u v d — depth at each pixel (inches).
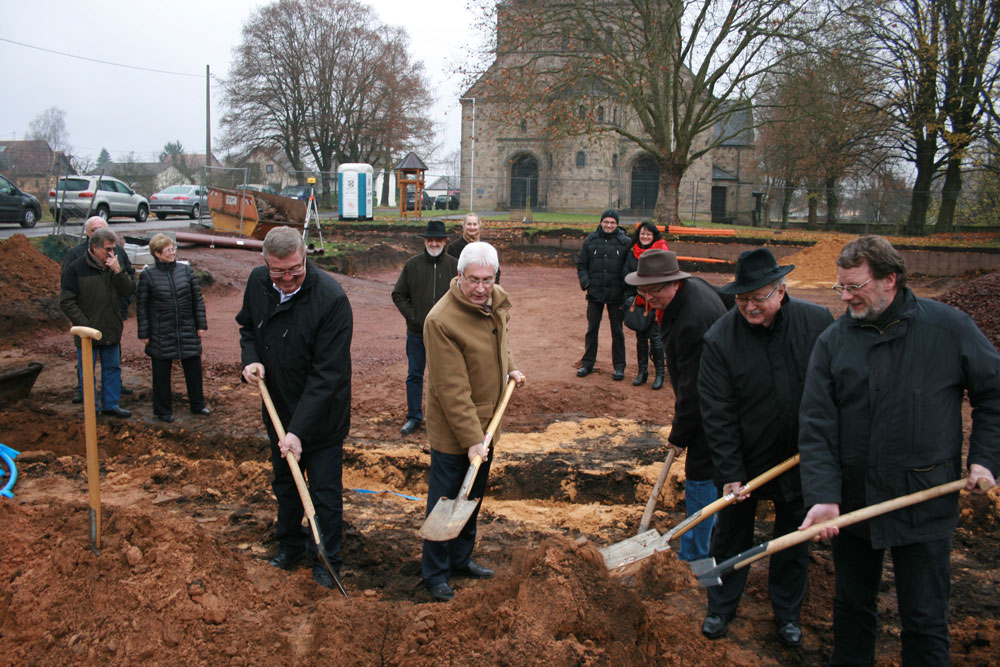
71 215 855.7
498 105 1038.4
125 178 1443.2
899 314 123.8
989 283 474.0
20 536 156.6
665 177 1047.0
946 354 121.9
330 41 1818.4
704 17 957.2
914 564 123.2
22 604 137.3
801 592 151.4
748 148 1894.7
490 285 156.1
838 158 1245.1
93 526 152.9
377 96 1877.5
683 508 232.4
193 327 287.9
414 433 279.6
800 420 133.3
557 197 1418.6
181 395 316.5
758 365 145.9
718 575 135.5
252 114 1833.2
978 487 115.7
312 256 694.5
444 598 160.4
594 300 343.6
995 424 118.4
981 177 1219.2
